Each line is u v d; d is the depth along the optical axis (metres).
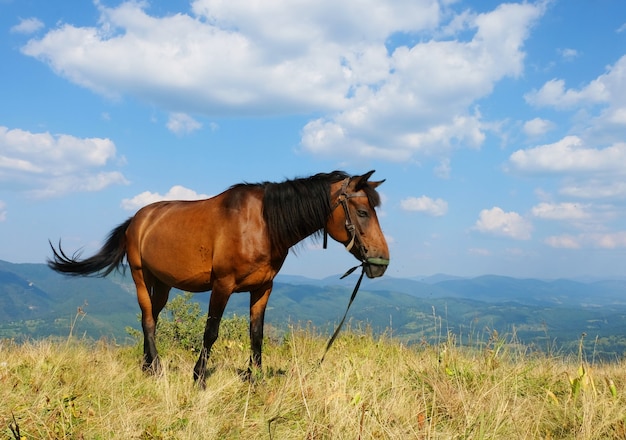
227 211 5.48
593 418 3.95
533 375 5.43
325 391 4.16
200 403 4.11
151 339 6.43
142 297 6.53
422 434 3.46
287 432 3.65
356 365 5.22
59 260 6.96
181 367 6.19
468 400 4.19
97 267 7.03
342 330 8.77
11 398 4.09
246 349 7.84
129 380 5.36
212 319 5.47
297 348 7.48
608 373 5.88
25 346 6.54
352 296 5.37
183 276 5.85
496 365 5.41
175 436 3.53
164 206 6.47
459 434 3.62
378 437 3.41
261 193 5.53
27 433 3.33
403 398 4.23
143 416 3.96
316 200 5.34
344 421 3.58
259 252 5.37
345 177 5.64
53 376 4.87
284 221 5.34
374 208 5.43
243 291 5.61
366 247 5.29
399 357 6.35
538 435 3.80
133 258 6.54
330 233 5.52
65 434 3.38
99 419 3.72
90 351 6.79
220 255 5.42
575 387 4.37
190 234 5.71
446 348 5.75
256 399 4.73
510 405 4.22
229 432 3.75
